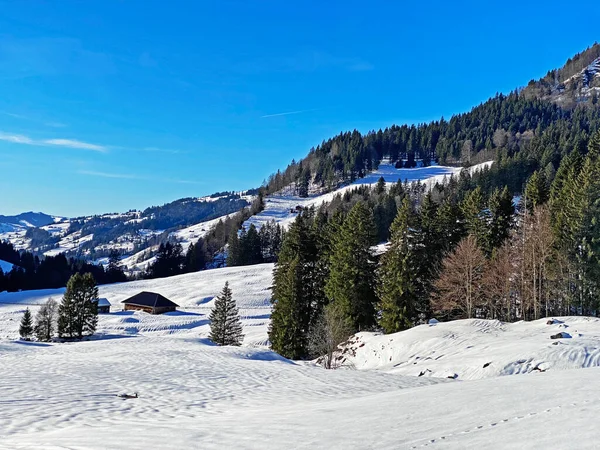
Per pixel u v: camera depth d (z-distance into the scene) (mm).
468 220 51750
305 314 42594
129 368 19984
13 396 12422
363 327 42094
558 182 62719
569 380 8602
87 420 9508
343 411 8281
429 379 18750
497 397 7523
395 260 39094
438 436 5332
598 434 4457
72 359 23891
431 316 44844
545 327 27359
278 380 17562
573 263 38281
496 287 39969
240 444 6012
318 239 50281
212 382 16578
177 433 7102
